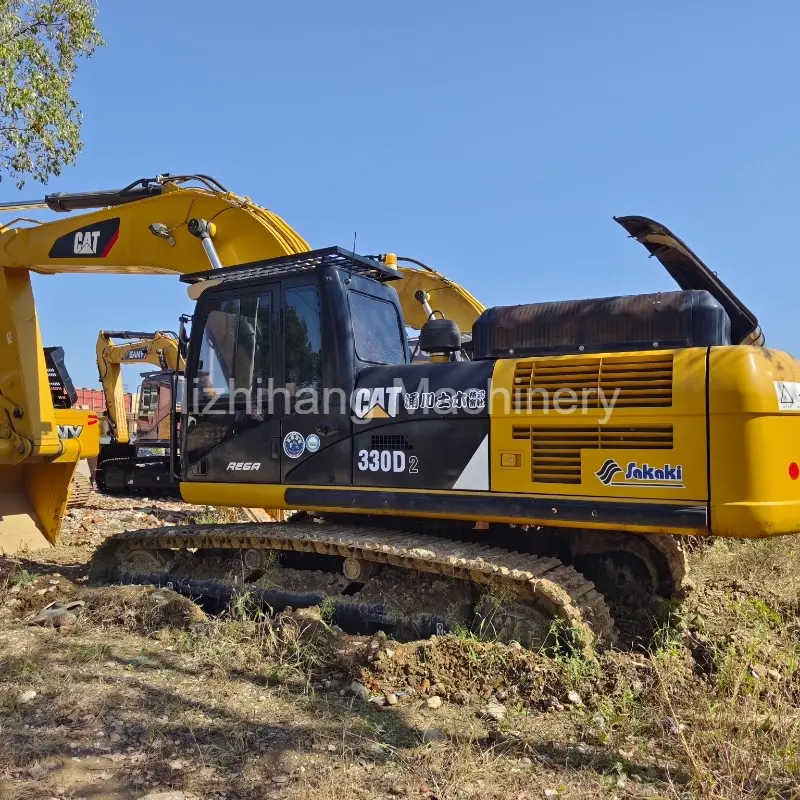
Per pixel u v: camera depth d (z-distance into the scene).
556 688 4.30
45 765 3.48
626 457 4.53
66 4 8.52
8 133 8.17
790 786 3.29
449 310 9.98
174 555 6.48
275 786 3.37
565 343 5.09
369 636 5.04
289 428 5.62
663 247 5.74
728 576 6.62
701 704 4.05
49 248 7.26
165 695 4.34
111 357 16.17
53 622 5.67
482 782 3.44
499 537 5.64
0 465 8.07
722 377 4.30
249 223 6.48
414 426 5.18
